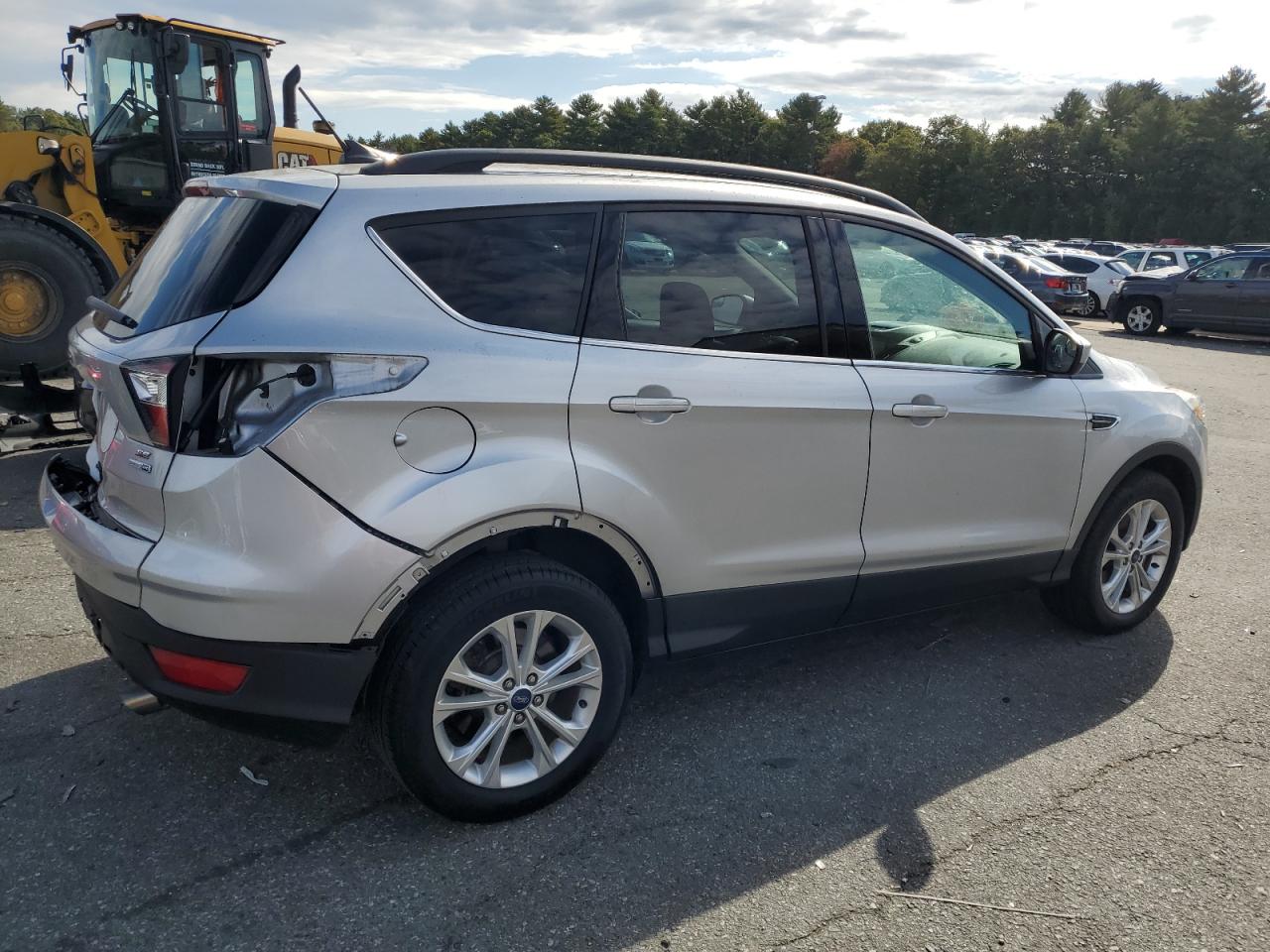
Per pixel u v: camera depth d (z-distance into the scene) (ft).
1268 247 66.80
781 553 10.84
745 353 10.41
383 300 8.60
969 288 12.44
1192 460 14.64
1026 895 8.73
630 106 396.37
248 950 7.76
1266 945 8.21
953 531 12.25
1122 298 65.26
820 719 11.78
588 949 7.92
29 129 28.55
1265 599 16.33
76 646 12.89
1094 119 335.67
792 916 8.38
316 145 32.07
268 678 8.35
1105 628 14.38
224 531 8.11
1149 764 11.00
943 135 348.79
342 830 9.29
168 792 9.80
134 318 8.98
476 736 9.14
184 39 26.73
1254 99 295.07
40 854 8.80
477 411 8.73
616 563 10.07
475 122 415.64
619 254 9.80
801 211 11.12
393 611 8.67
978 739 11.45
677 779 10.39
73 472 10.34
